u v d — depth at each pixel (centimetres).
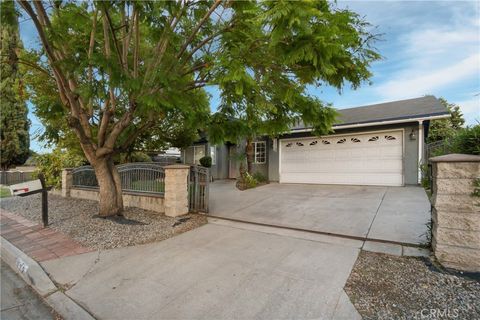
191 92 607
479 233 285
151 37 525
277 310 243
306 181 1095
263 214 606
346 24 328
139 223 545
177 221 563
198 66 496
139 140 1089
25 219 639
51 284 318
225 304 257
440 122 1491
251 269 328
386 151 923
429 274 290
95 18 445
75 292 299
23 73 650
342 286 276
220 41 479
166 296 278
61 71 451
